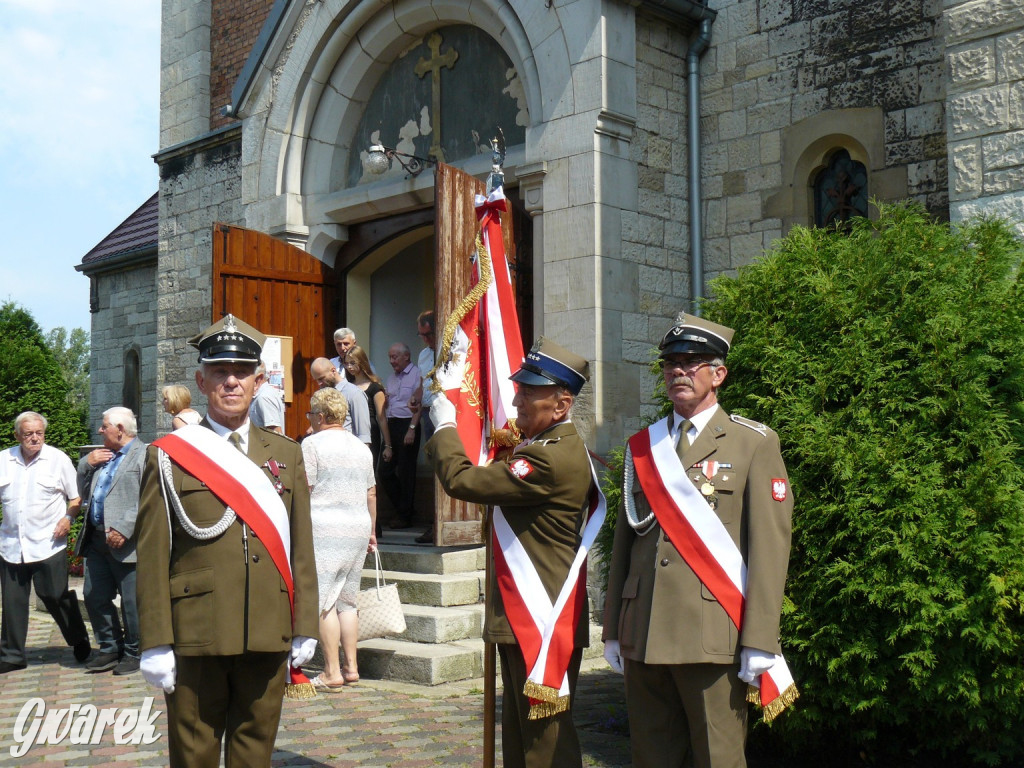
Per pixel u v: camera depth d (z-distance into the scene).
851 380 4.38
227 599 3.37
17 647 7.03
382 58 9.37
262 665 3.47
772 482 3.41
